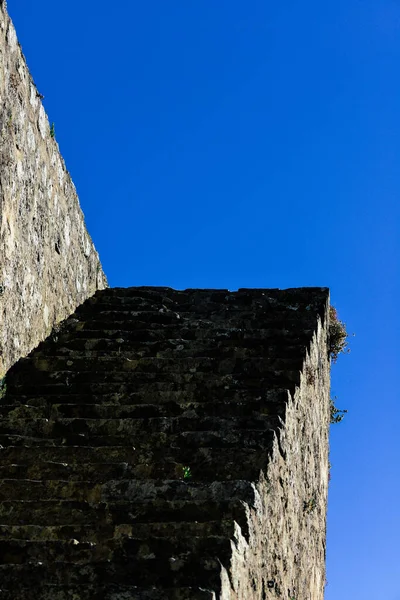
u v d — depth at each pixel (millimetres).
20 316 8430
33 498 5891
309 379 8617
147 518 5488
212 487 5770
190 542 4973
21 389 7734
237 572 4973
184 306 9984
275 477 6488
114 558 4848
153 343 8625
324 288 10273
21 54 8562
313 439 9211
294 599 7523
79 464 6316
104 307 10000
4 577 4660
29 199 8828
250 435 6555
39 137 9273
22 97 8609
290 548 7289
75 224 10969
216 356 8359
